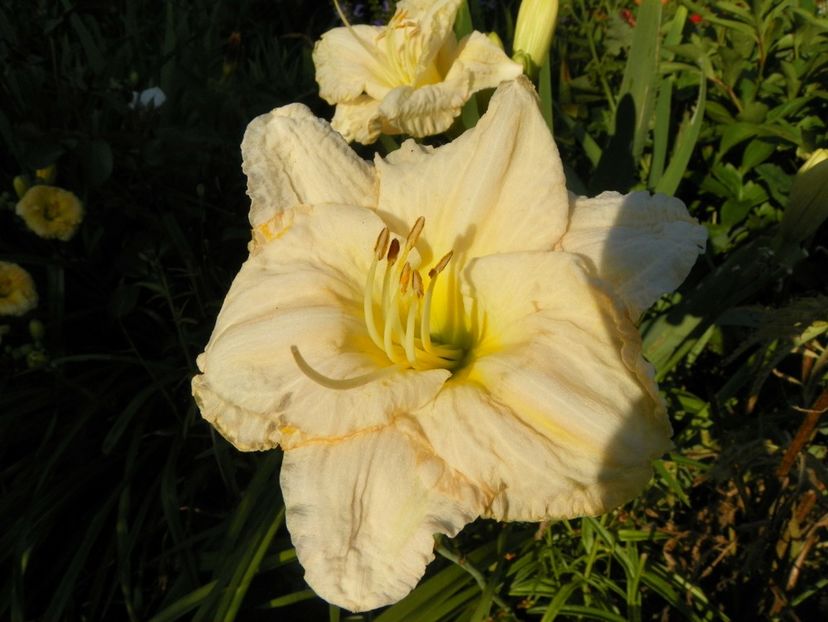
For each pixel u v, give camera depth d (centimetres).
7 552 34
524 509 19
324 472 20
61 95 44
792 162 42
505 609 30
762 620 33
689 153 33
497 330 23
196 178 45
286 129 25
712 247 39
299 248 24
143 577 37
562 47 55
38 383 41
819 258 39
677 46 40
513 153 24
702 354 40
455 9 31
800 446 27
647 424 19
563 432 19
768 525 30
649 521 35
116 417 41
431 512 19
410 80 33
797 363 38
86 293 44
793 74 40
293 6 81
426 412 21
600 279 21
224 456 36
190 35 58
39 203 39
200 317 43
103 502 39
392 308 22
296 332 22
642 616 34
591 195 36
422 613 29
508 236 24
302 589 35
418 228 22
